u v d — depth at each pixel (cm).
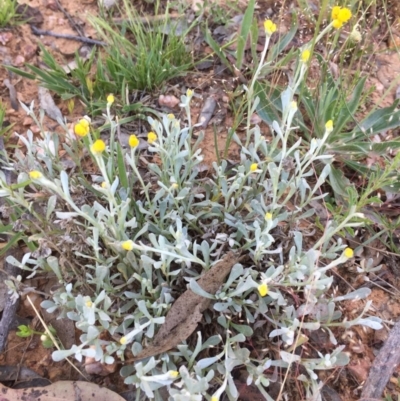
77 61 41
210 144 41
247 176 32
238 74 43
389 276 36
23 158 35
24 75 42
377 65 47
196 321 28
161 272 32
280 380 31
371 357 33
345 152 39
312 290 30
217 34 47
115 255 32
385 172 32
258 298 31
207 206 35
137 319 29
